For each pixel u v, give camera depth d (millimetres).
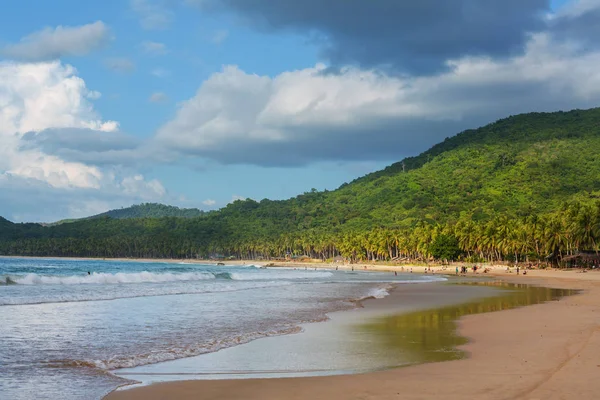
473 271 139125
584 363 18266
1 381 17562
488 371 17844
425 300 48375
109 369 19562
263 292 56719
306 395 15508
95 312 35500
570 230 127688
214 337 26562
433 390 15531
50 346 23766
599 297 50062
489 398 14484
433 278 105625
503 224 159875
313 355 21844
